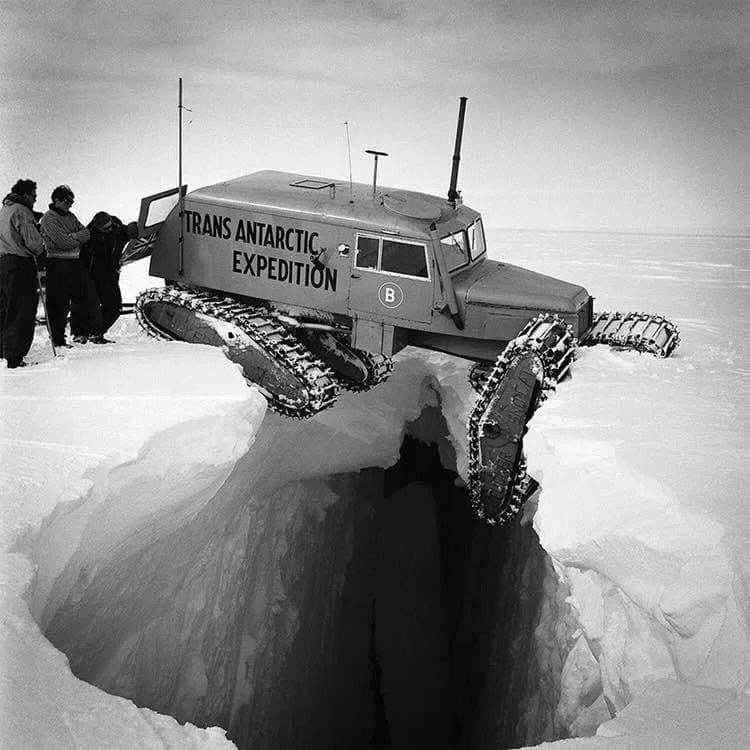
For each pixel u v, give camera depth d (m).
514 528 7.85
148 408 5.24
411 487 10.48
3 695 2.96
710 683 3.30
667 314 12.25
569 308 7.24
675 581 3.69
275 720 7.62
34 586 3.62
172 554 5.76
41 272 7.29
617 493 4.18
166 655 5.82
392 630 10.52
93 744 2.87
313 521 8.51
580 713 4.47
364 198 7.67
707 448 4.58
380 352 7.57
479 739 8.04
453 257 7.61
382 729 10.46
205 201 7.83
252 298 8.02
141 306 7.70
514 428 6.55
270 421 7.16
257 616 7.23
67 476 4.22
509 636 7.19
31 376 5.92
